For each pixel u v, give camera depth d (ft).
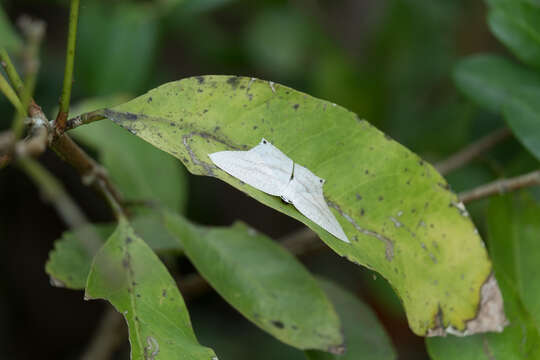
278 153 1.27
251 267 1.36
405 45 2.05
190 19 1.95
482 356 1.30
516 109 1.39
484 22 2.06
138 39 1.64
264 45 2.05
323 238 1.23
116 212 1.32
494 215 1.39
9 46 1.39
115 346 1.59
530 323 1.31
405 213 1.27
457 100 1.78
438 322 1.26
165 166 1.56
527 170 1.47
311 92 1.98
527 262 1.37
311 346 1.32
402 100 2.00
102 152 1.52
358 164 1.28
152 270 1.28
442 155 1.67
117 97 1.56
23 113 1.18
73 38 1.21
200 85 1.27
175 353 1.24
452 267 1.26
